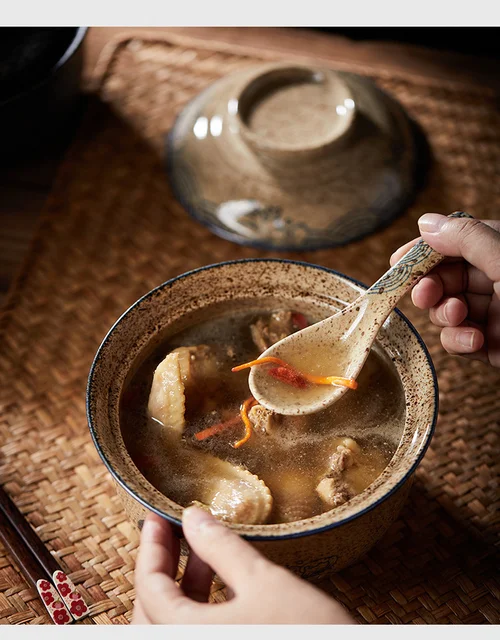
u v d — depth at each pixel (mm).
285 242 637
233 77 712
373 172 658
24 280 634
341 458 461
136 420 479
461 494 528
